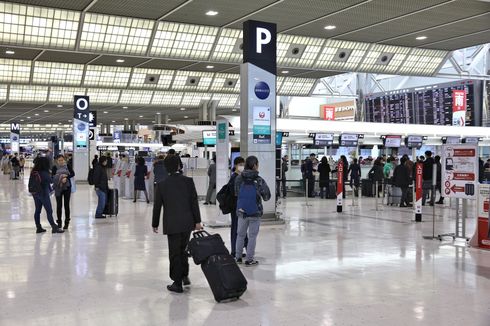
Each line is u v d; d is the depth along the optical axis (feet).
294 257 26.61
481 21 55.77
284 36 64.34
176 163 19.97
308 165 65.82
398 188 55.31
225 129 39.42
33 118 138.51
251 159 24.63
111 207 44.47
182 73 84.48
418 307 17.70
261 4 48.65
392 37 65.00
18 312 17.12
